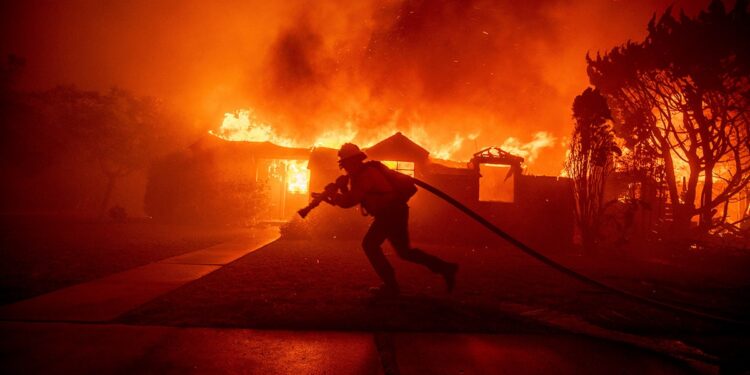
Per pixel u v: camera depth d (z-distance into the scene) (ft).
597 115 36.35
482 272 23.11
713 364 10.16
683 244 38.47
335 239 41.68
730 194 41.88
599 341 11.59
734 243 43.21
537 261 29.09
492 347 10.78
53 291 15.58
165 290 16.06
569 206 44.62
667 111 43.01
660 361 10.25
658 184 43.42
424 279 20.12
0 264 21.04
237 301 14.40
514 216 44.16
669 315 14.92
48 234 37.27
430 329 11.98
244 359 9.43
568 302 16.34
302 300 14.97
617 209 41.81
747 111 39.47
